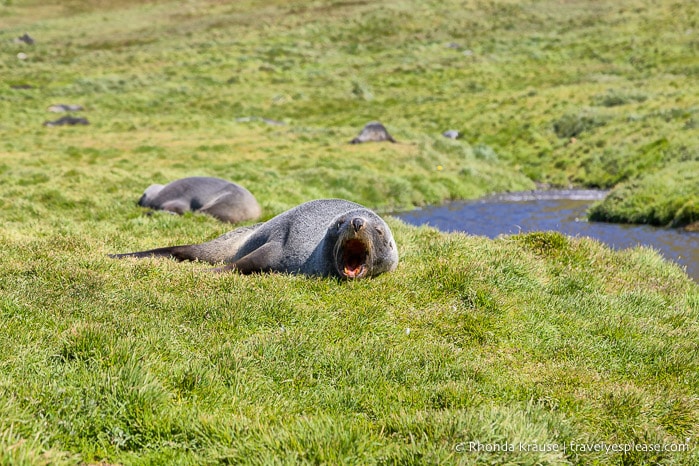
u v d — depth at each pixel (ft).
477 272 58.49
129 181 139.44
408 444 32.48
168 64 439.22
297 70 422.00
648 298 61.77
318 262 61.16
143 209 111.24
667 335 53.06
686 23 439.63
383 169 184.24
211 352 41.73
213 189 111.14
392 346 46.34
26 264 58.03
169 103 334.85
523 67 391.24
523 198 169.37
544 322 52.85
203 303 49.42
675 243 108.17
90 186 133.39
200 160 190.39
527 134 238.68
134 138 237.66
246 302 49.88
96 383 34.37
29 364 37.11
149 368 36.65
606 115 231.50
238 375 38.96
